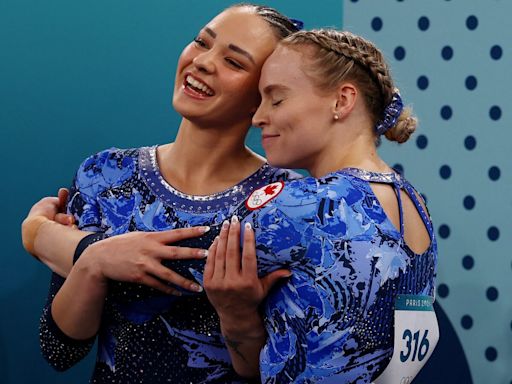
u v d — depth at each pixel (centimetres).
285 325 446
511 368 944
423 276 461
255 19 563
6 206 867
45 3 862
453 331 946
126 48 871
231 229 451
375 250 432
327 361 429
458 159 944
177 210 561
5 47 860
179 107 560
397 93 489
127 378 546
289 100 474
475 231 944
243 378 541
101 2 866
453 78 940
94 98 870
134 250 493
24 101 865
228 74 552
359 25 921
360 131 475
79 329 546
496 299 947
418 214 471
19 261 870
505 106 940
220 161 574
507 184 943
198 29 876
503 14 934
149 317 541
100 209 575
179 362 540
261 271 452
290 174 586
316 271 434
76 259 538
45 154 869
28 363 877
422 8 932
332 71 468
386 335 438
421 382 943
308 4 901
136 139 874
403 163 945
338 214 436
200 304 536
